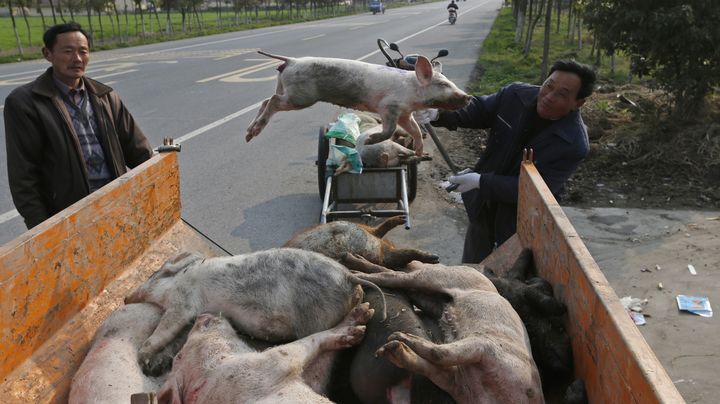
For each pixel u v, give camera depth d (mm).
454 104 3914
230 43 28766
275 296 2951
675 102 11008
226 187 8477
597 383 2361
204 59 21938
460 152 10164
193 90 15203
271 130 11547
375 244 3535
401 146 6875
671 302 5465
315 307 2936
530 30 21172
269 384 2459
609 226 7160
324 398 2424
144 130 11273
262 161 9633
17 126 3996
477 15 49719
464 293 2947
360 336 2730
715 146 9305
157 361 2898
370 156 6719
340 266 3053
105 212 3236
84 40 4180
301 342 2668
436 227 7117
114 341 2932
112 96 4512
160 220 3898
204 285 3039
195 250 4117
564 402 2568
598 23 11094
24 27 41562
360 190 6836
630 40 10695
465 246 5160
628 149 9680
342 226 3525
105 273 3258
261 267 3020
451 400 2633
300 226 7176
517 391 2510
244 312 2969
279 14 60094
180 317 3000
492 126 4809
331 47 24688
